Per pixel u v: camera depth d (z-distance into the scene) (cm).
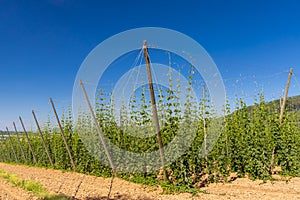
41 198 1015
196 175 1192
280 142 1332
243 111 1376
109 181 1379
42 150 2572
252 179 1254
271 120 1360
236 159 1354
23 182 1304
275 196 938
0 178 1557
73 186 1254
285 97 1364
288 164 1348
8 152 3556
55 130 2319
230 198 926
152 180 1209
